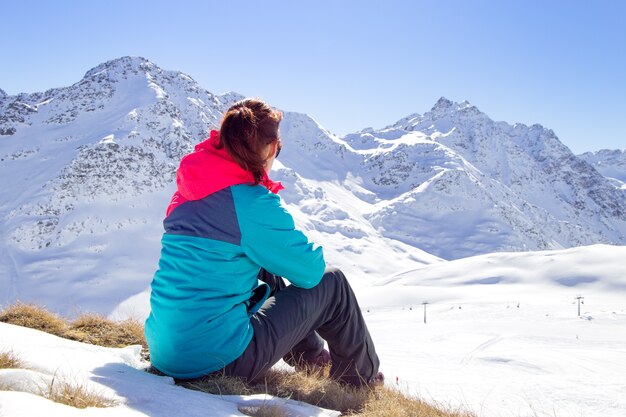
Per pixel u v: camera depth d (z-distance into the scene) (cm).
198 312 272
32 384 206
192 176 274
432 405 390
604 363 5559
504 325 9788
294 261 281
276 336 293
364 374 342
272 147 286
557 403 2222
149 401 220
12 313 451
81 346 346
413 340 8219
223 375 273
